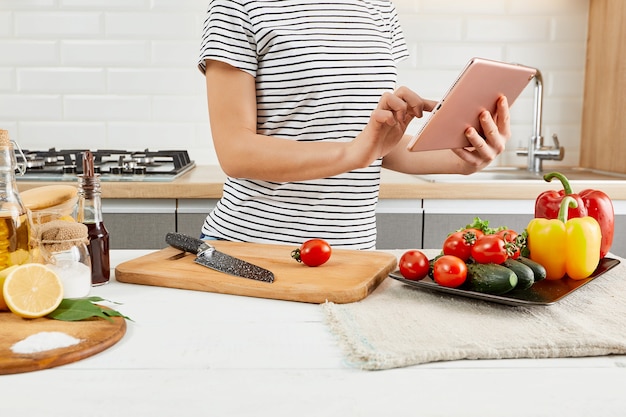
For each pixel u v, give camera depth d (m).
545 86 2.73
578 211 1.15
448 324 0.86
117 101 2.68
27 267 0.87
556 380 0.71
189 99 2.69
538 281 1.07
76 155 2.43
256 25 1.32
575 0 2.69
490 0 2.67
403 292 1.03
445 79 2.70
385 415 0.62
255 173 1.26
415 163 1.54
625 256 2.20
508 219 2.17
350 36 1.40
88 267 0.98
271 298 1.00
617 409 0.64
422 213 2.17
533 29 2.69
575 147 2.78
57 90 2.66
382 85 1.43
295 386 0.69
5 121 2.67
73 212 1.23
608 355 0.79
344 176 1.42
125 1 2.63
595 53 2.66
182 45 2.66
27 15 2.62
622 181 2.18
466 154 1.22
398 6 2.66
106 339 0.79
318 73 1.36
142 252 1.32
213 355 0.77
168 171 2.26
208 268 1.11
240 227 1.45
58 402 0.65
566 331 0.83
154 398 0.66
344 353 0.78
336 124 1.40
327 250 1.12
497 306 0.95
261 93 1.38
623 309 0.94
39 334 0.78
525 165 2.78
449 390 0.68
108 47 2.65
